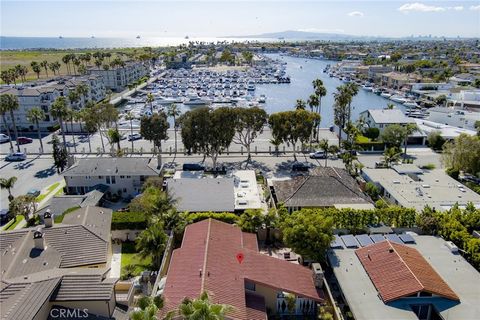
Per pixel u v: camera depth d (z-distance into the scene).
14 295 31.88
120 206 67.75
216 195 62.28
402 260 40.41
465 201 60.94
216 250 41.12
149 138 87.12
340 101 107.06
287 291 37.72
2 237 43.22
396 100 170.38
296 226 44.81
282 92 190.38
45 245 41.75
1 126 115.75
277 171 82.62
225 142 79.75
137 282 44.25
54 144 79.00
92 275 35.41
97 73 182.12
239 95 173.88
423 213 52.84
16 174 81.00
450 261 43.44
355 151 95.06
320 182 64.25
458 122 117.31
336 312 36.75
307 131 85.75
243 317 32.53
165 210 52.97
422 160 89.75
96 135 111.12
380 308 35.62
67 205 61.88
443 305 36.06
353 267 42.03
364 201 60.75
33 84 137.25
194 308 25.66
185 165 81.81
